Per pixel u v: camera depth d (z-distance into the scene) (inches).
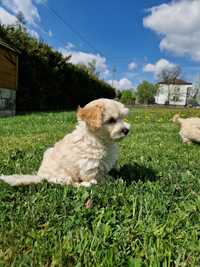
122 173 23.2
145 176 22.1
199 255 11.6
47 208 15.4
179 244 12.5
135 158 29.5
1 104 106.0
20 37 131.9
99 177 20.0
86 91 197.6
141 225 13.7
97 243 12.2
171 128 62.7
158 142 42.1
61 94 164.2
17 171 23.5
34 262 11.0
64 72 163.5
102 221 14.4
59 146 21.2
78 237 12.8
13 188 18.2
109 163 20.2
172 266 11.2
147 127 65.0
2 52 104.8
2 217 14.4
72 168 19.7
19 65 123.7
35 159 27.7
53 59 151.1
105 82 269.1
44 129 56.0
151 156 30.7
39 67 136.2
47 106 150.8
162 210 15.4
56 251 11.7
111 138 18.9
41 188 18.5
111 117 19.0
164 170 24.5
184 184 20.3
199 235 13.2
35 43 139.3
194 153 34.0
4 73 107.3
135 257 11.6
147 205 15.8
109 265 10.9
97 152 19.2
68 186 18.6
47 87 144.0
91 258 11.4
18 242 12.4
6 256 11.4
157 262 11.0
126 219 14.5
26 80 128.3
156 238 12.9
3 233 13.1
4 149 33.0
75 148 19.6
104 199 16.5
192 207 16.0
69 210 15.4
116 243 12.3
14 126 61.2
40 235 13.0
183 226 14.1
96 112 18.6
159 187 19.2
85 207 15.6
